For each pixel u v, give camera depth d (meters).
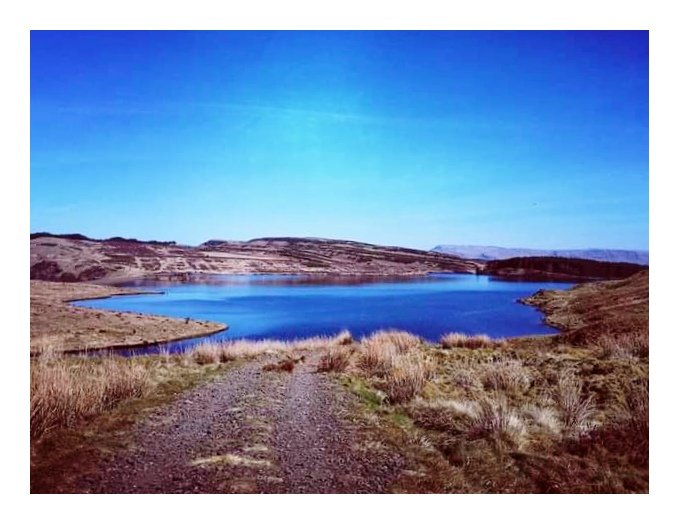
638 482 6.00
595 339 17.91
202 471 5.68
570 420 7.78
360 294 72.56
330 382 10.78
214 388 9.99
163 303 56.56
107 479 5.49
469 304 55.44
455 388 10.21
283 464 6.02
